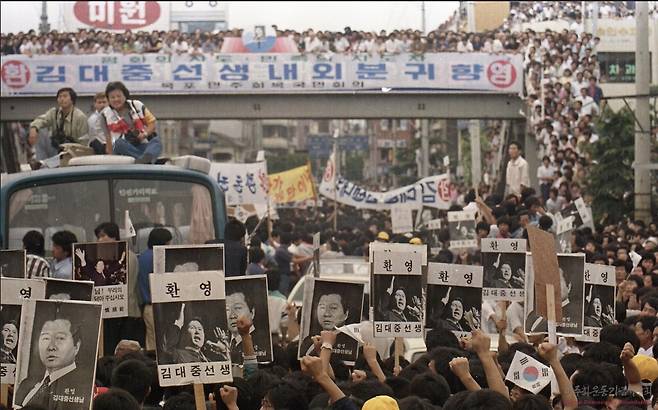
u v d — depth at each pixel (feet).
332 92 125.80
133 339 57.62
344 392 32.45
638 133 95.40
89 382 30.50
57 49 137.39
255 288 38.34
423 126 214.90
